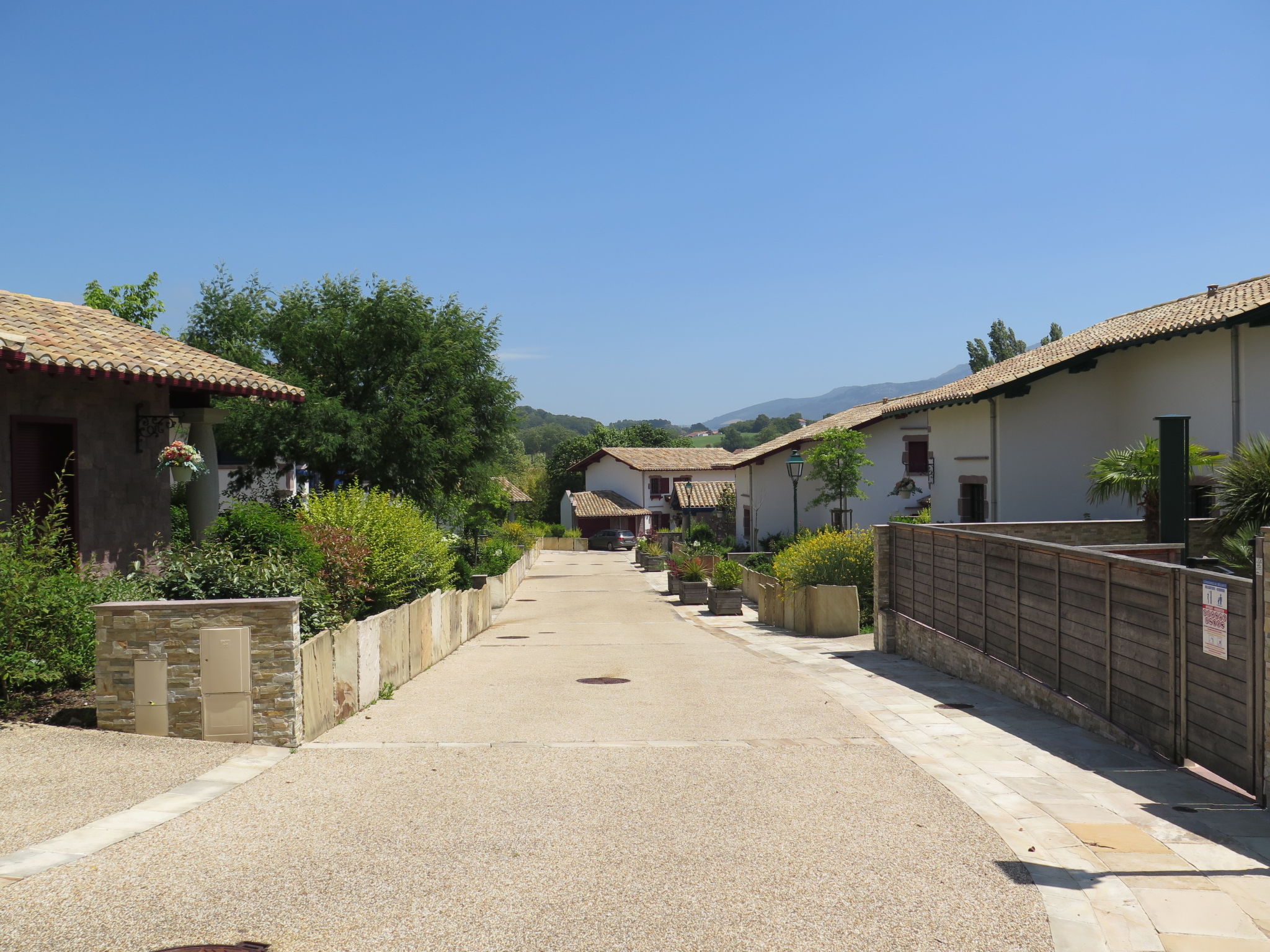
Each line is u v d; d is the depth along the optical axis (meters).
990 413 23.36
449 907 4.67
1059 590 10.09
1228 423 18.12
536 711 10.66
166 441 14.45
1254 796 6.62
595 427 93.12
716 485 64.56
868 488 37.62
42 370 11.26
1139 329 20.03
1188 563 12.35
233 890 4.86
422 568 16.16
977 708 10.59
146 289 35.88
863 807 6.51
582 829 5.97
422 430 24.97
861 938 4.32
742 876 5.12
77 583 9.16
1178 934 4.39
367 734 9.19
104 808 6.26
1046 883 5.01
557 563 57.31
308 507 15.67
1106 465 16.75
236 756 7.80
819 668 14.58
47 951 4.11
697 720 9.99
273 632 8.28
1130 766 7.71
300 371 25.61
